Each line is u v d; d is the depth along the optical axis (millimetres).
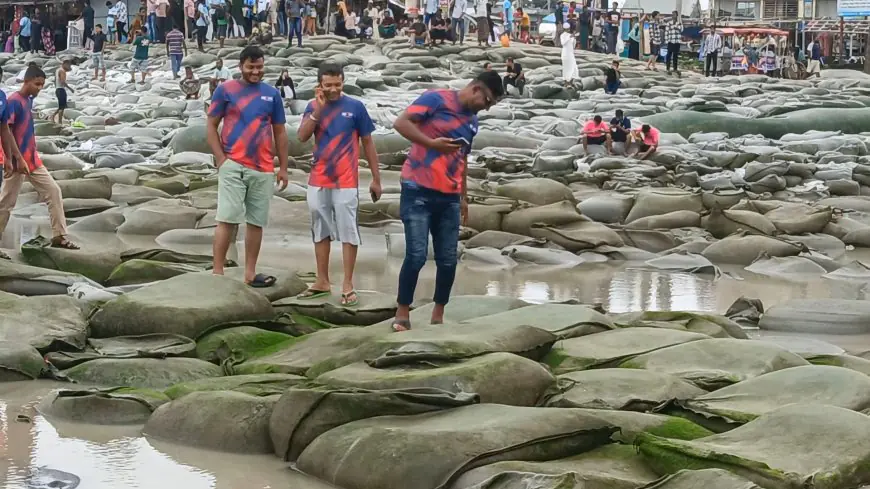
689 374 6020
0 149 9797
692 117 23750
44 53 38969
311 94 27375
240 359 6730
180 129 20297
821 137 22766
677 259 11750
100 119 24531
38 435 5488
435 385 5512
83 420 5762
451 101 6902
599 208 13773
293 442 5219
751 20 52531
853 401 5410
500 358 5719
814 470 4559
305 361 6492
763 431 4961
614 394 5656
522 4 48656
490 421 4934
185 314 6973
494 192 14047
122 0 43031
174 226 12609
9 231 12594
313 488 4848
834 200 15867
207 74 32500
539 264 11883
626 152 19688
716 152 19094
